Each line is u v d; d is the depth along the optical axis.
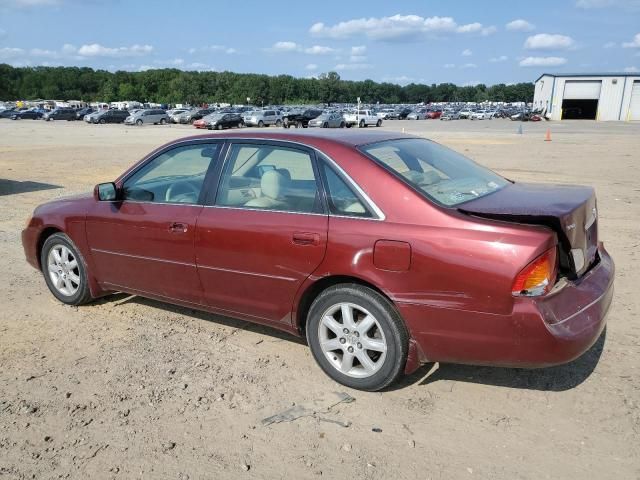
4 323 4.84
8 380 3.86
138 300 5.39
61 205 5.13
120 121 57.81
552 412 3.41
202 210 4.18
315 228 3.62
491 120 78.69
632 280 5.75
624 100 74.06
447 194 3.58
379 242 3.39
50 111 66.56
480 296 3.15
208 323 4.82
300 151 3.87
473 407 3.49
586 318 3.26
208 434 3.25
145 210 4.48
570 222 3.24
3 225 8.69
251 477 2.89
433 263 3.24
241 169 4.11
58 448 3.13
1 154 21.22
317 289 3.78
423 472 2.91
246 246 3.90
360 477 2.88
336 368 3.75
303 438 3.21
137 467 2.97
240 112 58.62
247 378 3.87
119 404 3.56
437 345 3.36
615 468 2.91
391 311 3.45
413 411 3.46
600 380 3.75
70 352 4.29
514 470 2.91
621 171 15.45
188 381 3.83
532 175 14.66
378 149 3.87
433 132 41.34
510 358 3.19
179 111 58.59
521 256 3.06
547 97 79.75
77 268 5.12
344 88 186.75
